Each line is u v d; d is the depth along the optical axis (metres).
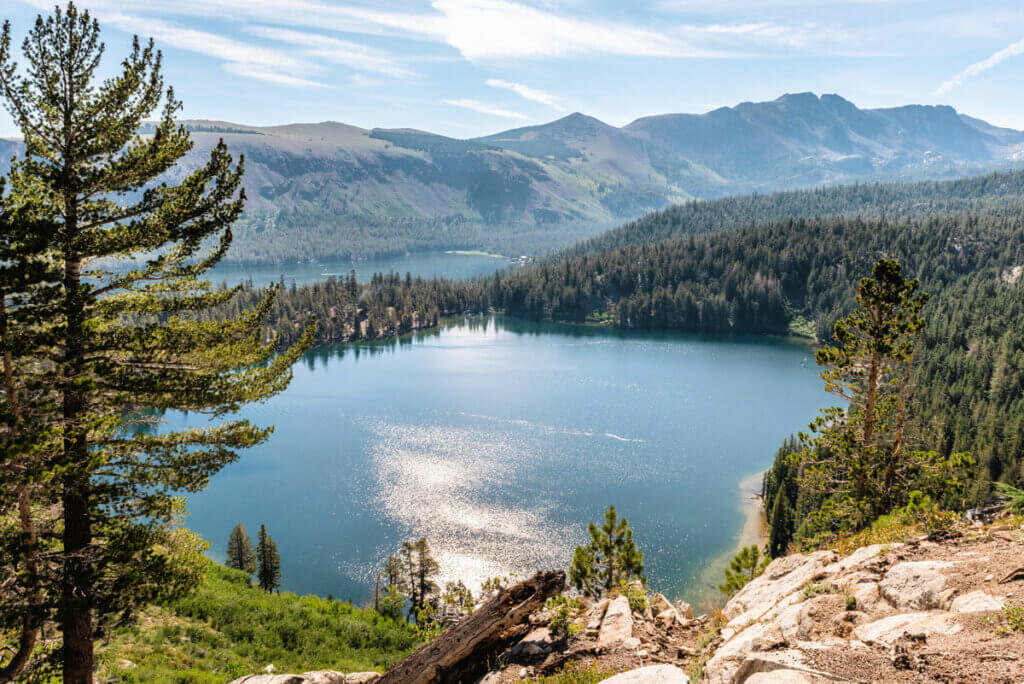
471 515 91.12
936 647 7.29
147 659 19.08
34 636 12.56
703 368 184.50
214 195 14.59
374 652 25.42
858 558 12.27
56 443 12.11
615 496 97.38
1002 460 89.00
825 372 27.30
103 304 13.88
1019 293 191.50
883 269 24.92
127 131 13.91
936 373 150.62
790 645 9.02
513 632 12.46
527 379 173.00
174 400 13.52
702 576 73.69
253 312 15.44
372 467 110.31
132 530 13.27
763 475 104.44
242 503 96.38
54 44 12.88
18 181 13.02
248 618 25.05
